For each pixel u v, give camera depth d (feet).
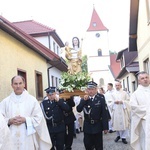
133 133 17.39
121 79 97.55
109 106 29.09
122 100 28.96
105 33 170.09
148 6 35.94
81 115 35.06
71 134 23.93
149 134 15.33
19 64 32.60
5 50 28.17
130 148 24.58
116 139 28.19
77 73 23.08
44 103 19.36
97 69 167.94
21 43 33.83
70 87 21.76
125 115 28.53
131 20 44.42
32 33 62.13
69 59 25.12
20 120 13.52
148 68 39.45
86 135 18.90
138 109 16.94
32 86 38.19
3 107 14.19
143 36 40.29
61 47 79.20
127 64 69.31
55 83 60.29
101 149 18.88
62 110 19.40
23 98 14.29
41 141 14.52
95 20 173.47
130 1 41.83
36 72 40.91
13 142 13.35
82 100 19.13
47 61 50.11
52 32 62.85
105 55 168.55
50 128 19.02
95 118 18.54
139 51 44.78
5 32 28.37
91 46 169.78
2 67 27.07
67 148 23.88
